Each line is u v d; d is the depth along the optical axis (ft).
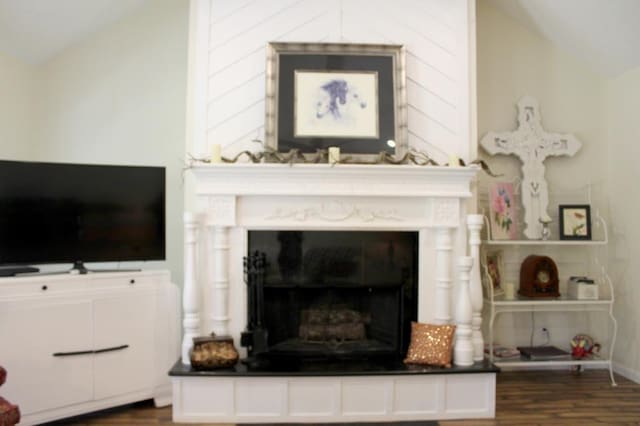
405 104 10.63
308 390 9.48
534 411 10.05
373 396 9.57
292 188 10.12
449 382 9.67
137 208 10.18
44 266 11.50
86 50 12.15
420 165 10.38
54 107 12.05
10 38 10.78
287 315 10.74
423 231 10.53
